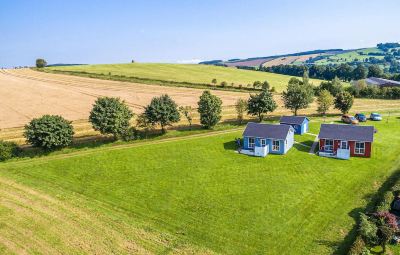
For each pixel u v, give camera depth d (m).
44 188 50.78
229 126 82.88
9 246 35.25
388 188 47.97
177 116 77.75
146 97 123.31
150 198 47.50
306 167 57.16
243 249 35.50
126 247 35.34
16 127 85.31
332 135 63.69
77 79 159.00
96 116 69.88
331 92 131.12
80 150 67.69
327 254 34.25
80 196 48.34
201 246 35.94
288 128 65.38
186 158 62.00
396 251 34.59
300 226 39.47
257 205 44.53
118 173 56.34
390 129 79.75
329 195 46.97
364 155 61.88
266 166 57.84
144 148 66.75
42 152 65.69
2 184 51.84
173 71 192.12
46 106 108.19
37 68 194.88
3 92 127.19
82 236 37.28
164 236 37.75
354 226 38.94
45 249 34.81
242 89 142.62
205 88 144.00
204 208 44.25
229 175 54.50
